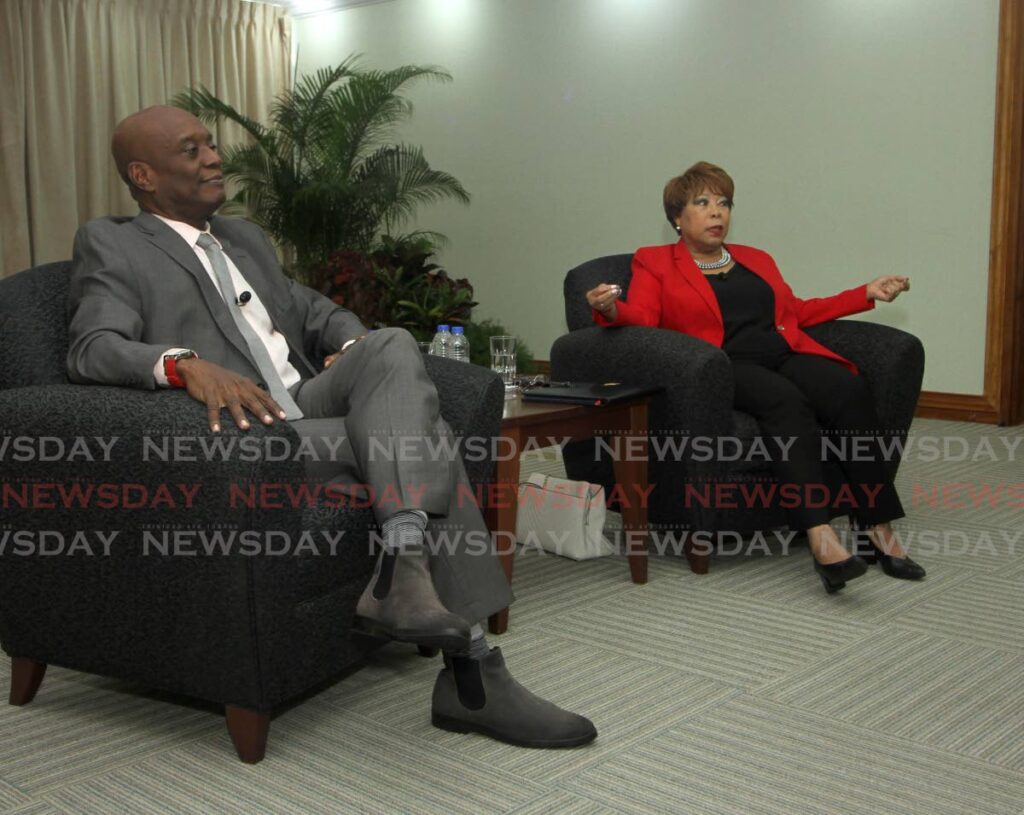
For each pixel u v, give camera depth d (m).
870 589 2.72
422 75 7.38
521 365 4.69
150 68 7.47
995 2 4.94
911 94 5.23
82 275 2.05
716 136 5.95
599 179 6.54
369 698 2.05
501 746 1.83
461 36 7.13
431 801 1.63
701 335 3.04
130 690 2.11
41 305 2.06
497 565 1.90
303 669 1.78
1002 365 5.12
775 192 5.76
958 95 5.09
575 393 2.65
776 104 5.69
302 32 8.20
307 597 1.77
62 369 2.04
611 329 3.03
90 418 1.75
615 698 2.03
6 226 6.75
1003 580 2.78
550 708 1.84
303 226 6.88
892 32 5.26
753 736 1.86
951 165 5.16
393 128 7.62
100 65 7.19
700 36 5.95
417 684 2.12
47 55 6.82
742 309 3.07
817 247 5.64
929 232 5.27
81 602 1.84
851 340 3.06
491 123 7.04
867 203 5.44
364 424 1.81
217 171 2.21
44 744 1.85
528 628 2.45
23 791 1.67
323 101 6.94
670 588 2.76
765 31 5.68
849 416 2.79
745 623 2.47
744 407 2.84
